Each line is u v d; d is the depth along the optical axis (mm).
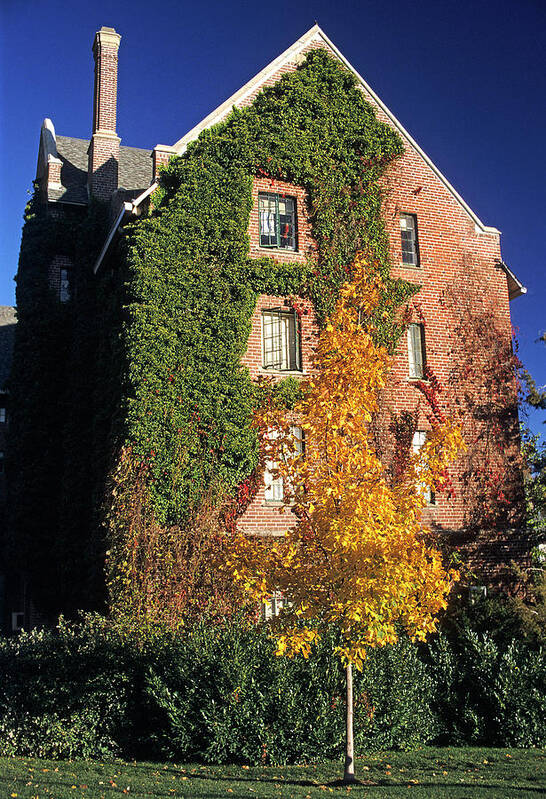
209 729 11797
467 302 22188
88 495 21656
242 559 10906
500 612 16781
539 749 13039
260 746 11797
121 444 17828
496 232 23234
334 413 10609
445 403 21141
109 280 21703
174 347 18125
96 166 26109
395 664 13414
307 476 10828
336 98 21609
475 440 21172
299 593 10602
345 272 20328
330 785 10102
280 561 10906
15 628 26797
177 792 9312
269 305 19750
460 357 21703
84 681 13156
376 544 9867
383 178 21766
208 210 19297
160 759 12195
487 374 21859
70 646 13727
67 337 24328
